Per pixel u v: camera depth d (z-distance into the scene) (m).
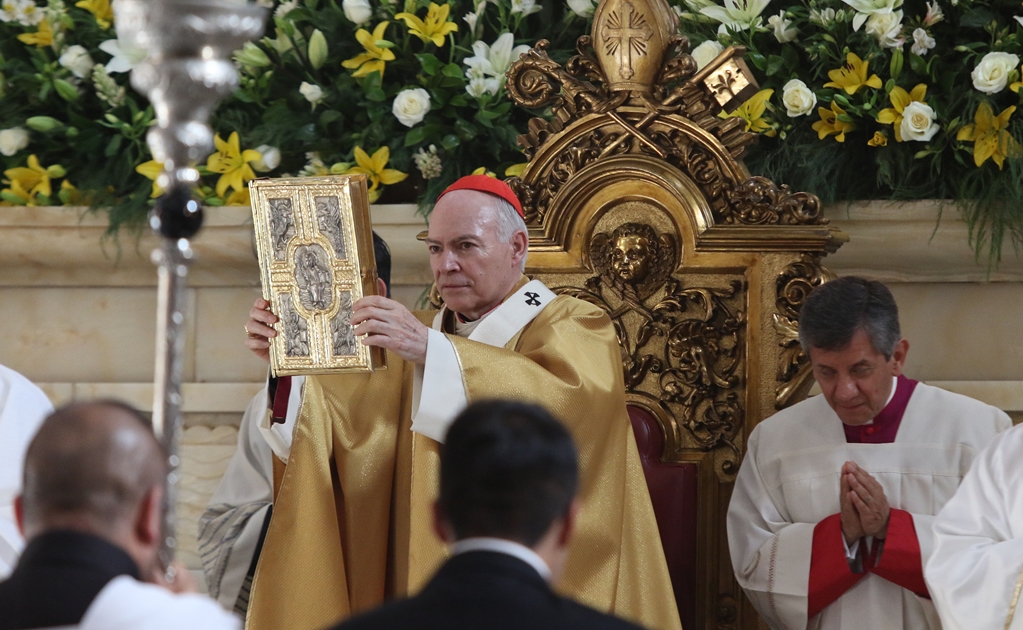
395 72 20.56
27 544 7.48
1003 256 17.97
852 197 18.44
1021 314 18.34
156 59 8.00
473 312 15.43
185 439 20.42
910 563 14.28
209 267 20.55
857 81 18.27
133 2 7.88
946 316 18.58
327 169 20.34
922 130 17.61
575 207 17.05
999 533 13.86
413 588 13.96
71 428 7.63
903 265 18.50
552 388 14.07
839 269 18.69
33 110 21.36
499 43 19.73
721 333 16.69
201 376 20.78
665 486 16.53
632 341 16.89
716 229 16.53
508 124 19.89
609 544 14.28
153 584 7.83
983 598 13.27
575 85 17.33
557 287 17.12
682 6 19.80
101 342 21.11
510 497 7.44
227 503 17.39
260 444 17.55
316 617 14.33
